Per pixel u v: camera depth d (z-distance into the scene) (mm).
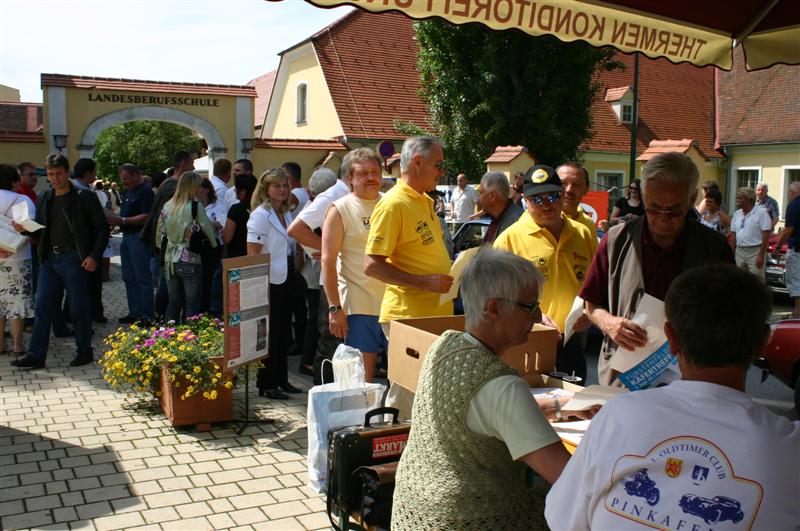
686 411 1696
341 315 4879
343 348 4570
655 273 3172
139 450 5133
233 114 24000
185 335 5797
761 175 29750
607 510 1693
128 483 4562
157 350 5777
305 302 8117
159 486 4527
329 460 2994
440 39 22672
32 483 4535
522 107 22375
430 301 4359
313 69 30391
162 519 4082
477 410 2170
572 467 1822
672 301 1810
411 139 4414
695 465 1631
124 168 9312
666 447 1666
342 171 5426
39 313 7305
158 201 9000
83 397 6379
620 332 2988
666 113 33094
